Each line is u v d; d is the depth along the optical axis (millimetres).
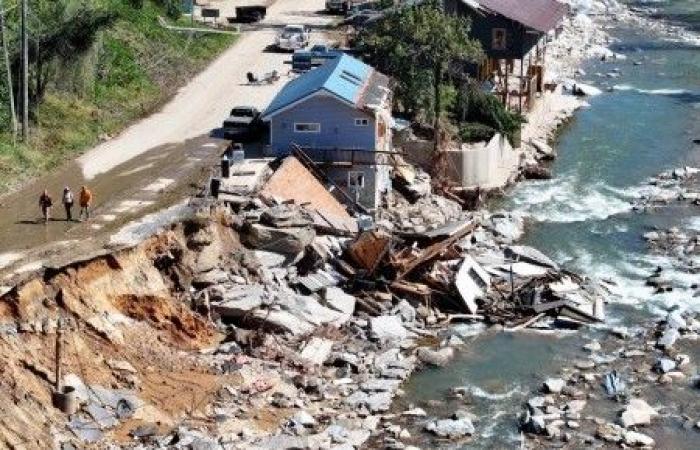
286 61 89875
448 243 62438
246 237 59656
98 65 79438
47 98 73562
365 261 60344
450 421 49094
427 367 54219
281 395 49938
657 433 48938
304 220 60844
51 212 58594
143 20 92188
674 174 80188
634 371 54062
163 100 80312
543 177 79312
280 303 56281
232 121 72375
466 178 74500
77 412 45625
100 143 71000
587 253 67312
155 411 47219
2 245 53406
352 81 70438
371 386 51656
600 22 130125
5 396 43812
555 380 52844
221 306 55188
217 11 101500
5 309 47125
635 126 91125
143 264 53969
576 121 92500
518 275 62750
